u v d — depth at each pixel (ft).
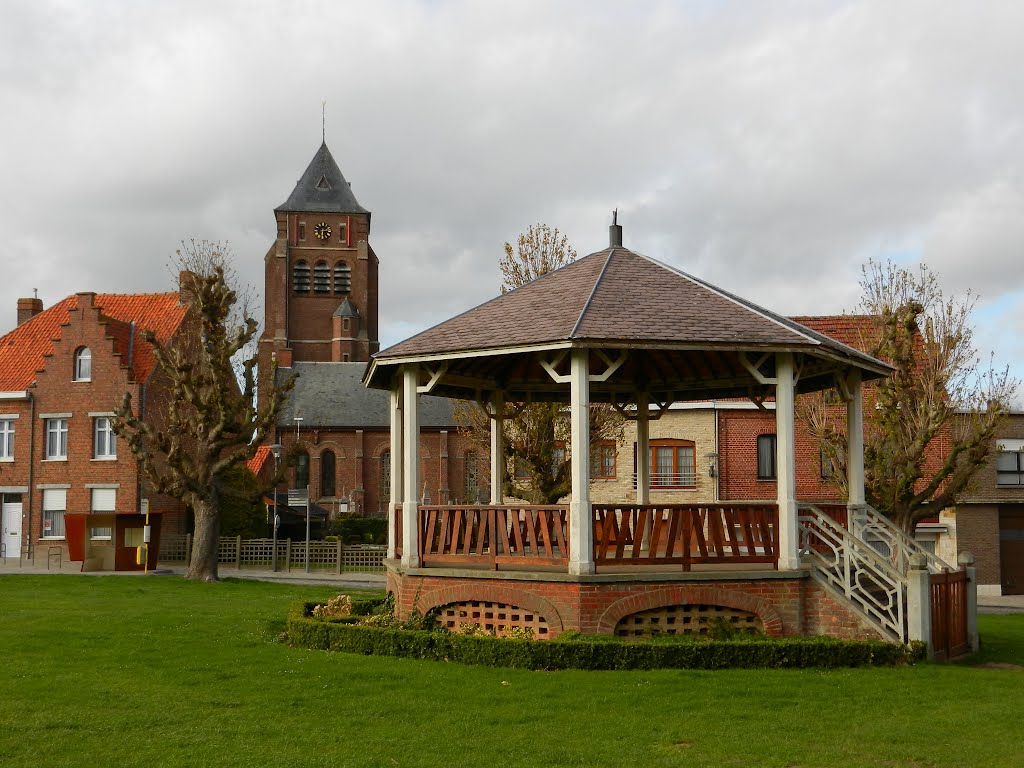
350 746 32.63
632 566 52.44
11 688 41.60
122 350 145.18
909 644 48.39
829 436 92.94
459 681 42.63
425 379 59.47
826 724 35.88
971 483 96.68
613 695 39.81
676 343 48.70
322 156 312.71
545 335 49.34
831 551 59.21
